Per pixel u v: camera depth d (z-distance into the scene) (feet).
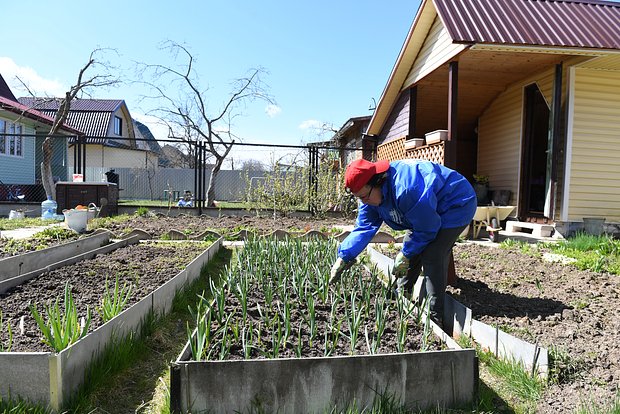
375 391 6.97
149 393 7.76
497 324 10.28
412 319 10.04
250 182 37.99
